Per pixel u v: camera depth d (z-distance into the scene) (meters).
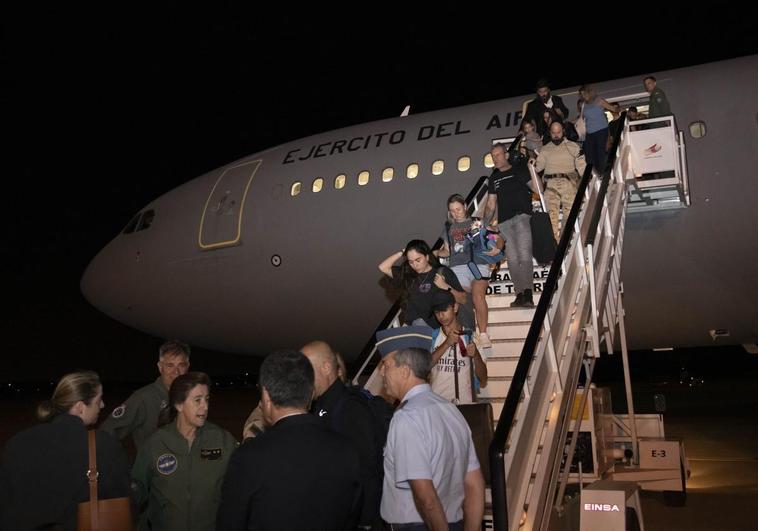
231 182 14.02
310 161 13.15
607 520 4.96
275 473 2.99
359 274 12.18
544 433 4.98
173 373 4.99
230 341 14.87
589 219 7.17
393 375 3.77
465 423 3.75
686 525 7.65
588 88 8.31
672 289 10.88
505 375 6.43
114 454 3.58
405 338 4.09
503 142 10.42
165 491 3.91
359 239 12.02
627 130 8.77
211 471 3.94
